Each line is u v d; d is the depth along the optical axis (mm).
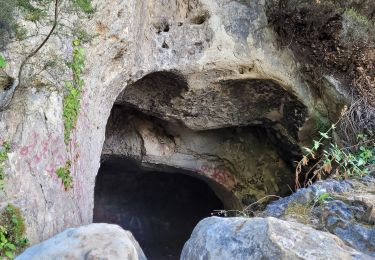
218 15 6676
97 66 5242
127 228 10750
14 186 3943
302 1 6703
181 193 10992
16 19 4270
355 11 6703
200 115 7605
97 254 2828
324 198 3885
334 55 6840
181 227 11008
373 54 6719
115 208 10703
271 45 6883
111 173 10203
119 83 5945
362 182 4516
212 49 6598
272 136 7973
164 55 6434
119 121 8281
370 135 6391
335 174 5094
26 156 4109
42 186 4152
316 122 7102
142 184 10672
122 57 5684
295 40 6996
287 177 8047
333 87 6832
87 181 5043
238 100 7344
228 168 8555
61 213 4281
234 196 8547
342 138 6574
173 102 7273
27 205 3951
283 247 2629
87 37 4918
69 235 3082
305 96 7027
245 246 2748
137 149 8359
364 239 3307
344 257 2643
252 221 2883
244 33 6754
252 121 7746
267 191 8211
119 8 5285
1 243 3596
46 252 2936
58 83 4527
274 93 7188
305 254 2613
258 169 8297
